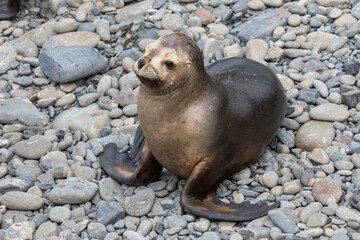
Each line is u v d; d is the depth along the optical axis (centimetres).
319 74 1220
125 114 1167
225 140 898
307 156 1023
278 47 1299
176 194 958
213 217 881
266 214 890
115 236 873
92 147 1078
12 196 952
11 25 1471
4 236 890
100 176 1020
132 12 1459
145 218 918
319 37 1314
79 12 1456
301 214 887
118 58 1338
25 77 1290
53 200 949
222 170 923
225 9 1448
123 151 1084
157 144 904
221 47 1325
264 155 1033
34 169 1032
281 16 1386
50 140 1105
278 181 972
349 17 1364
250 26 1375
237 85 975
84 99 1200
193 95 870
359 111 1119
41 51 1355
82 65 1249
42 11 1511
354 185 945
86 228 904
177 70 845
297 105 1128
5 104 1191
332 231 851
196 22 1409
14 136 1118
